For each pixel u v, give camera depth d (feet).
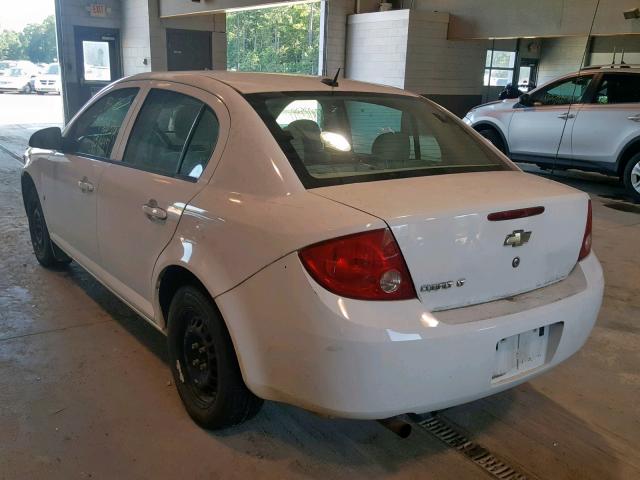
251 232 6.97
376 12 43.24
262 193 7.29
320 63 45.37
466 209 6.76
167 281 8.88
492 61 49.44
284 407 9.13
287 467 7.79
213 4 39.47
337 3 44.52
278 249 6.63
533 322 7.11
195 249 7.78
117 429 8.45
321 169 7.52
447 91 44.24
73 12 46.09
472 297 7.00
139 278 9.49
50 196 13.01
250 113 7.98
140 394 9.36
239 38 63.62
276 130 7.79
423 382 6.46
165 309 9.16
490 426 8.88
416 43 41.47
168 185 8.69
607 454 8.30
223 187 7.79
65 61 46.55
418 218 6.46
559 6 34.53
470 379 6.75
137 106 10.36
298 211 6.76
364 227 6.27
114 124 10.99
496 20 38.86
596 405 9.53
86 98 48.11
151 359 10.48
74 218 11.82
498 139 31.58
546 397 9.73
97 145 11.38
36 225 14.87
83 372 9.98
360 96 9.40
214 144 8.26
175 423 8.63
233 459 7.90
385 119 9.19
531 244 7.40
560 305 7.42
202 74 9.50
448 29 42.57
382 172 7.85
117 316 12.24
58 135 12.70
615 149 26.25
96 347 10.87
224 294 7.24
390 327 6.23
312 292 6.33
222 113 8.31
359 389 6.30
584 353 11.29
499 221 7.01
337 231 6.31
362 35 44.45
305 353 6.43
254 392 7.23
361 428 8.68
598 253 17.94
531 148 29.63
